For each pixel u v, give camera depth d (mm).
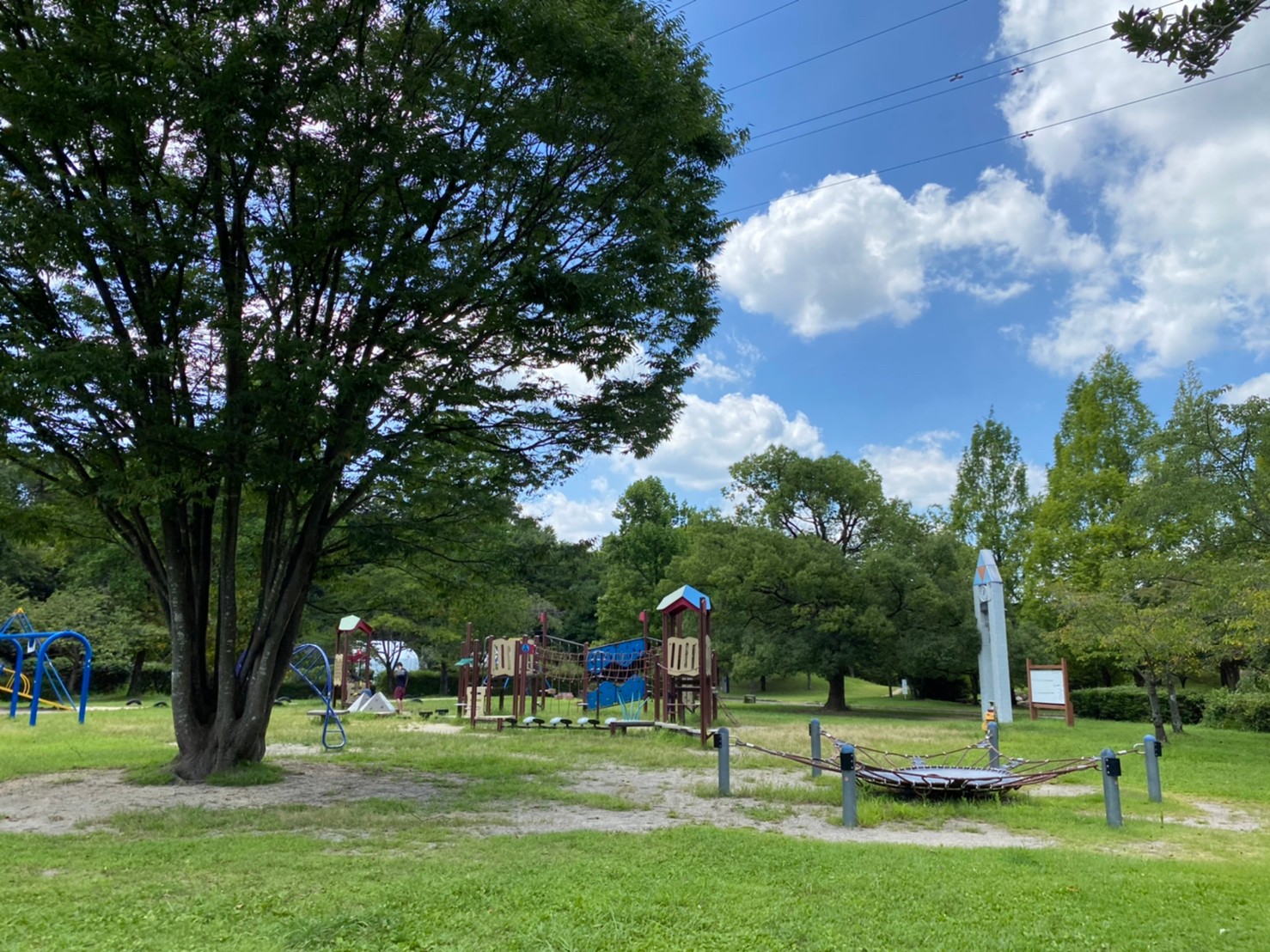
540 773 12531
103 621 32188
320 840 7457
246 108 8859
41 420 10008
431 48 10266
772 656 30578
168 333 10242
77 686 36438
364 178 10125
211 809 9055
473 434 11820
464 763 13430
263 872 6277
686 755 14844
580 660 28656
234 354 10070
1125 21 3564
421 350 10414
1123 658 18891
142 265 10094
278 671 12477
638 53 9758
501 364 11523
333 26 9344
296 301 10969
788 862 6617
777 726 21516
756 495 36969
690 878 6055
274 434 9625
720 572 31531
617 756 14758
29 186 9422
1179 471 18594
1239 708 21719
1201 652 18031
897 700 42438
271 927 4945
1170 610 17234
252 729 11781
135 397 9031
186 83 8930
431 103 10031
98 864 6523
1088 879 6145
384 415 11125
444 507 12773
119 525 11906
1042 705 23594
